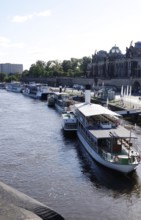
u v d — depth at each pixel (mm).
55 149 80312
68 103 155500
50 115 141500
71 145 85125
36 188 54812
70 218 44938
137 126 108625
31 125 113500
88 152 76875
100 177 60469
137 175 61688
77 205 48938
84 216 45625
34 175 60938
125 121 123438
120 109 140500
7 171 62688
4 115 139000
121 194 53312
